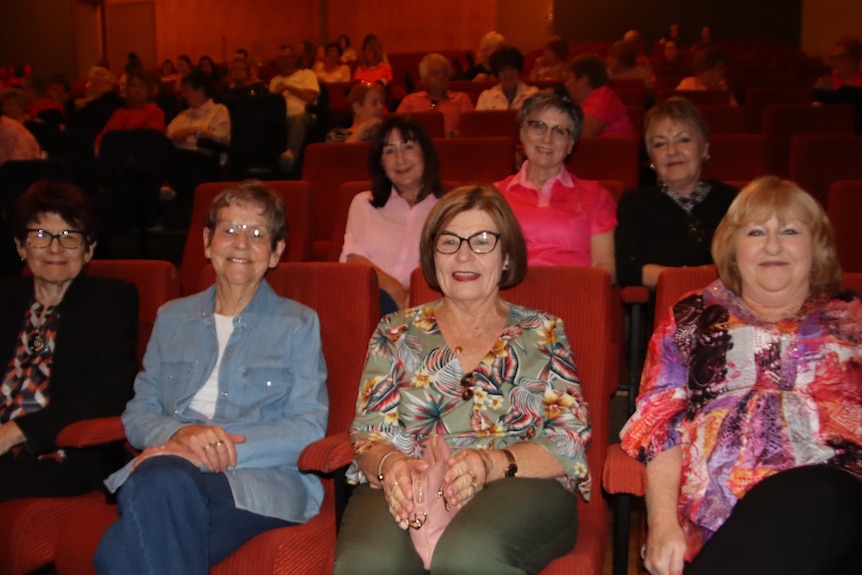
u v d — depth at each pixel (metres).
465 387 1.81
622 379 2.93
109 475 1.96
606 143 3.71
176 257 4.77
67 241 2.16
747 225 1.69
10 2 12.72
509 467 1.69
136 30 14.10
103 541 1.63
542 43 13.27
